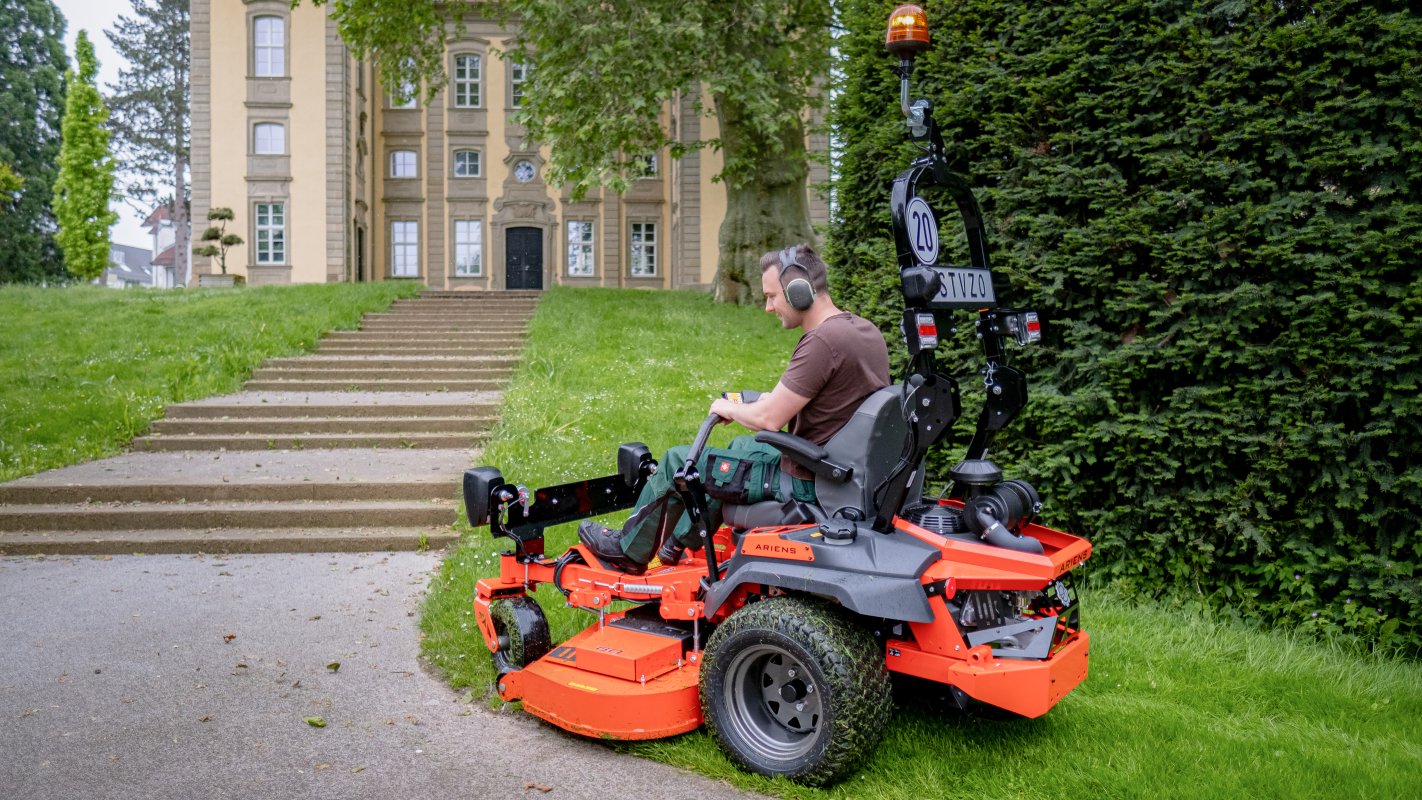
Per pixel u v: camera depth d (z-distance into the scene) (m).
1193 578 5.57
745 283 21.16
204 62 30.91
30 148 48.06
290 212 31.08
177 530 7.88
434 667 5.01
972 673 3.47
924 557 3.50
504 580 4.80
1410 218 4.85
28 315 17.78
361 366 14.00
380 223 35.91
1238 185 5.28
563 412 11.25
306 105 31.05
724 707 3.79
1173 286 5.55
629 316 18.16
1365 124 5.06
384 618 5.85
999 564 3.44
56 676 4.89
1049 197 5.97
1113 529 5.77
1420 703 4.46
